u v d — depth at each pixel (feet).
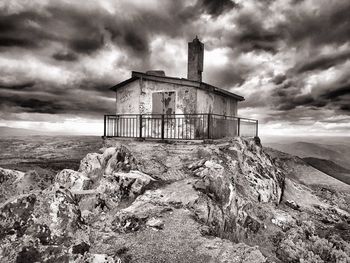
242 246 18.52
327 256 24.82
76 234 15.26
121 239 19.17
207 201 24.71
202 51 49.85
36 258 13.17
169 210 22.86
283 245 24.77
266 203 33.73
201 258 17.17
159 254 17.51
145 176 29.40
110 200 26.68
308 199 43.42
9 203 15.10
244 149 41.16
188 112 42.65
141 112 46.70
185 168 32.37
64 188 17.63
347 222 37.27
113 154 35.14
